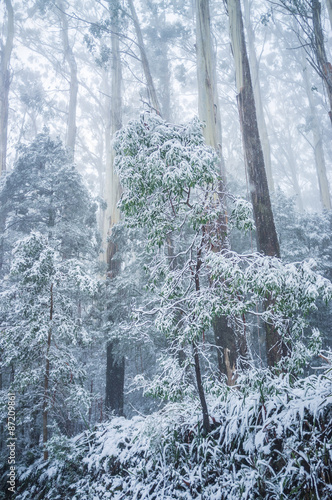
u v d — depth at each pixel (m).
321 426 3.26
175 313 4.21
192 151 3.80
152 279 4.48
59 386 6.50
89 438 5.95
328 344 11.51
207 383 4.34
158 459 4.28
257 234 8.43
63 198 11.59
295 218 15.26
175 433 4.29
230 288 3.61
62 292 7.99
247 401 4.01
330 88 9.91
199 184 3.86
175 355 4.20
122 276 11.84
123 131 3.95
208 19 11.55
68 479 5.19
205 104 10.91
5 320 7.75
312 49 10.40
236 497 3.31
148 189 3.99
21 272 6.44
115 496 4.26
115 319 11.42
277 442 3.53
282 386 3.81
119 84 15.98
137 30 14.55
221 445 3.97
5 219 13.76
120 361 11.67
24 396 6.33
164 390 4.00
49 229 10.66
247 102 9.52
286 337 4.24
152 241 4.32
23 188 11.98
